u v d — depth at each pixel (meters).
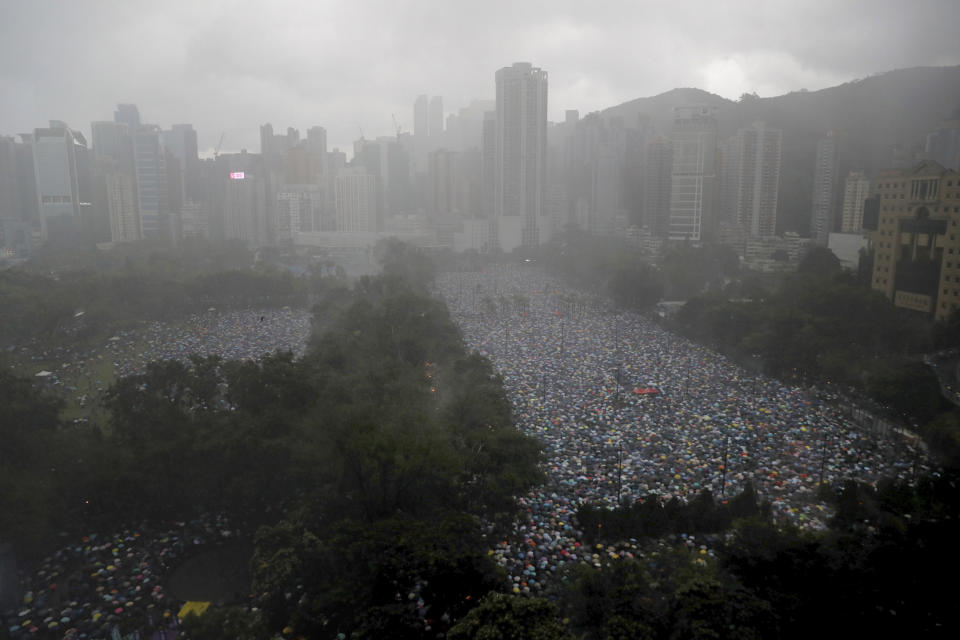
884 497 74.88
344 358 124.25
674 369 146.50
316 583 62.84
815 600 54.41
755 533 64.94
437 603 57.31
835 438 102.56
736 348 157.88
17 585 65.69
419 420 90.69
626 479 88.50
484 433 84.81
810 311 161.50
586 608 55.97
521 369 146.38
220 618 59.16
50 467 82.88
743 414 113.56
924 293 165.75
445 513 70.38
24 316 174.88
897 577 57.00
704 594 52.41
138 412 93.75
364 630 53.12
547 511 79.44
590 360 154.75
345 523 66.25
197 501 82.94
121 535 76.62
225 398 101.75
